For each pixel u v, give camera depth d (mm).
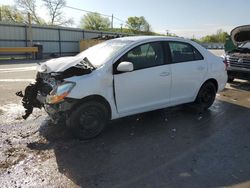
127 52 4863
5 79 10375
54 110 4352
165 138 4711
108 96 4641
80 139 4562
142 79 4977
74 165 3715
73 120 4434
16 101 6965
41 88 4875
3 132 4836
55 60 5043
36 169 3586
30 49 24094
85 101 4477
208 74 6152
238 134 4953
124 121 5535
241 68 9453
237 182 3361
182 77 5621
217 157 4020
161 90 5324
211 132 5035
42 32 29531
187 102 5949
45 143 4414
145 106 5160
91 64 4715
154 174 3516
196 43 6094
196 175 3506
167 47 5438
